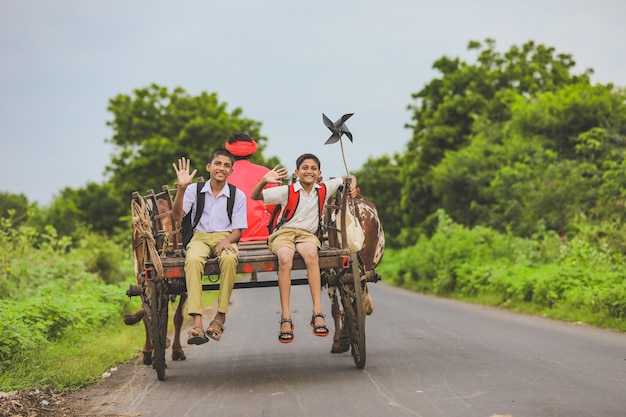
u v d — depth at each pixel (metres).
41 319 16.72
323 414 9.40
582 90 44.22
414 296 35.28
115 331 19.44
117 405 10.55
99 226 73.06
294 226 12.31
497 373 11.77
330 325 21.03
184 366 14.22
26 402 10.56
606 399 9.61
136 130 66.94
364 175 90.56
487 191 47.38
